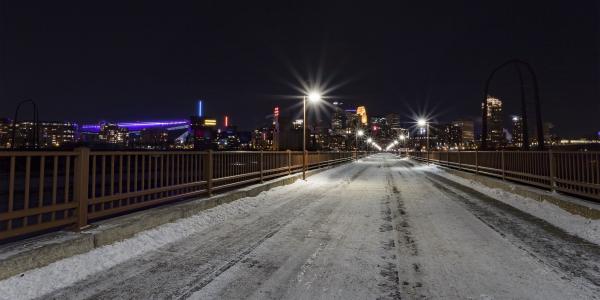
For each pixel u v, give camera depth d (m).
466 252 6.13
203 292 4.56
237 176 12.46
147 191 7.74
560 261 5.61
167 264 5.55
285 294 4.50
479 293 4.50
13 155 5.18
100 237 5.89
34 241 5.30
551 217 8.77
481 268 5.36
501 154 15.89
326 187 16.42
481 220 8.67
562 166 10.28
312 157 26.48
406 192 14.38
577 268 5.31
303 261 5.72
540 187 11.76
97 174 31.25
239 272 5.24
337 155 41.28
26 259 4.75
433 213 9.66
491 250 6.21
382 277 5.05
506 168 15.22
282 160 18.66
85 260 5.34
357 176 23.58
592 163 8.76
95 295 4.45
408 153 81.25
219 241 6.84
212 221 8.40
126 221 6.57
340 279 4.98
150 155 8.11
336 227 8.05
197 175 9.86
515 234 7.27
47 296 4.38
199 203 8.79
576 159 9.52
